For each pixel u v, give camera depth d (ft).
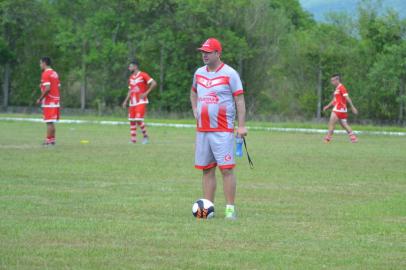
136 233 68.39
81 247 62.13
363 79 419.74
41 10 520.42
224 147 77.71
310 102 438.40
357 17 433.89
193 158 145.59
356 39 432.25
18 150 158.30
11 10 508.12
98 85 506.48
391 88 390.83
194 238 66.54
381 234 70.23
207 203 78.48
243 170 127.34
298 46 441.27
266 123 358.02
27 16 513.04
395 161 148.25
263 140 217.15
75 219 75.36
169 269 55.21
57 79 172.35
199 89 78.74
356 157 156.56
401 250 63.21
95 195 93.35
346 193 100.37
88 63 494.59
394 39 413.59
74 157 143.74
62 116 433.07
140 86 188.75
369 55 420.77
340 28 435.12
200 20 474.08
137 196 93.04
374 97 407.64
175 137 220.64
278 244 64.85
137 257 58.90
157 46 482.28
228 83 77.82
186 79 481.05
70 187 100.68
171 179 111.75
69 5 549.13
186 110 483.92
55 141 187.01
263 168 130.93
